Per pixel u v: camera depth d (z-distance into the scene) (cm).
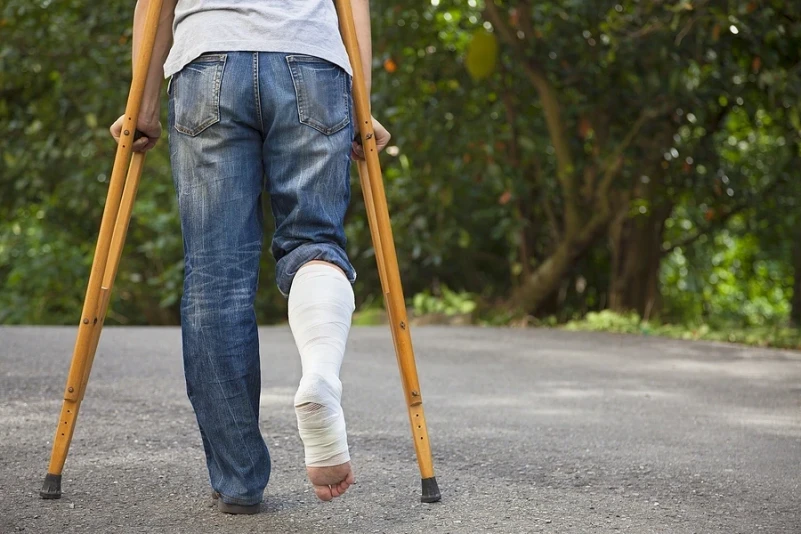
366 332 805
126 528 245
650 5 902
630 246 1185
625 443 362
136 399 425
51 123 1315
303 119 248
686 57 940
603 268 1404
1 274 1584
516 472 311
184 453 324
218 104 247
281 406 424
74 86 1245
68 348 595
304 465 314
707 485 298
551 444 357
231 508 258
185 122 251
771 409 450
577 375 557
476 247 1376
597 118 1070
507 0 1084
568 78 1023
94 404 409
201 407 258
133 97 262
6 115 1366
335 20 261
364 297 1347
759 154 1356
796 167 1232
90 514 256
